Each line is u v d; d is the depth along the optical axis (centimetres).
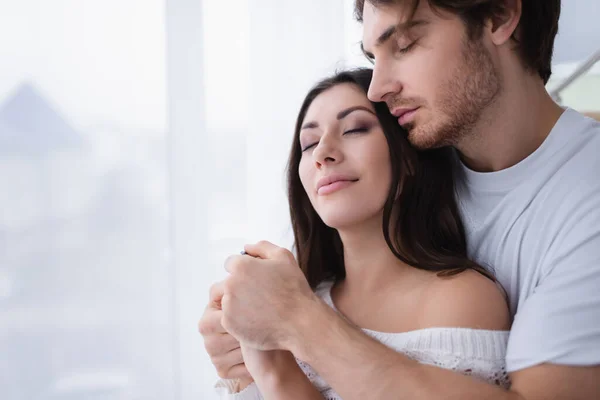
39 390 157
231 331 77
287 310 75
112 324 163
